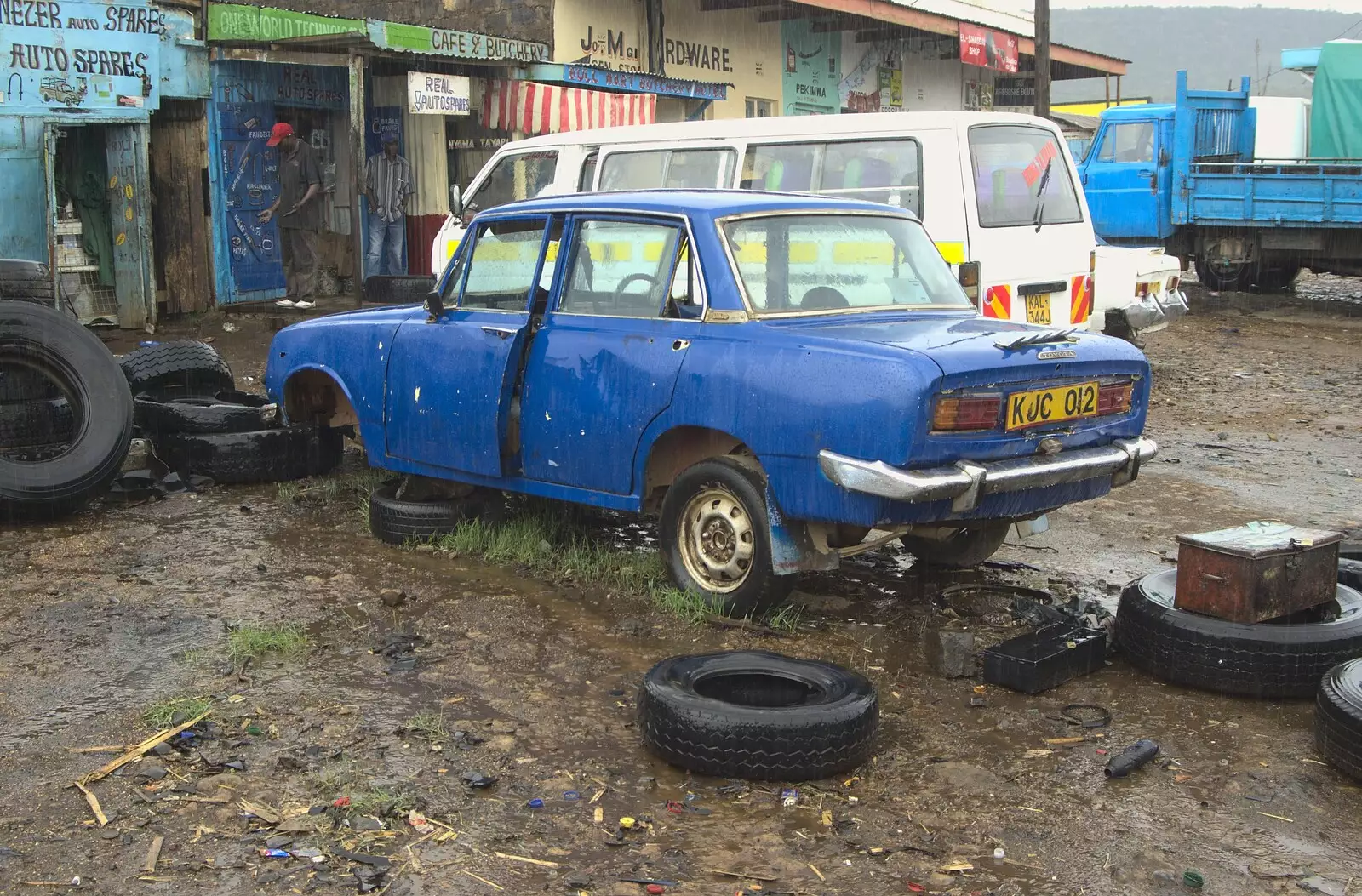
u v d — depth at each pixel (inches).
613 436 221.3
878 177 371.6
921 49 1129.4
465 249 254.7
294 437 309.1
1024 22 1176.2
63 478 266.7
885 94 1079.0
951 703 184.2
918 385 182.4
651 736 162.6
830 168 376.8
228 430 312.5
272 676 189.3
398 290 508.4
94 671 189.3
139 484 297.7
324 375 284.0
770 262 217.2
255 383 438.6
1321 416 435.2
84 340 277.4
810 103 968.9
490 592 228.8
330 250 668.7
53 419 288.2
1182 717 180.9
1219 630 187.3
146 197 541.0
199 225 578.9
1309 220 695.1
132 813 146.3
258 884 132.3
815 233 225.8
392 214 646.5
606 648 202.7
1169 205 749.9
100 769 157.0
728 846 142.3
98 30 519.2
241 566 243.3
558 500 261.3
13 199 504.7
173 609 217.2
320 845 140.3
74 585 229.9
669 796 154.1
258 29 561.3
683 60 812.0
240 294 609.3
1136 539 275.9
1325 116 802.2
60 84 508.7
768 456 199.0
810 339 197.3
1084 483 211.5
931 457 186.7
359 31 530.6
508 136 668.1
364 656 197.9
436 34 577.3
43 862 135.8
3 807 147.9
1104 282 505.7
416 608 220.7
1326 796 157.1
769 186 386.0
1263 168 709.9
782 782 157.5
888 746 169.0
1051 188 392.2
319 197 657.6
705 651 201.5
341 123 659.4
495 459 238.2
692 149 399.2
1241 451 374.6
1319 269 748.6
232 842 140.5
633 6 753.6
